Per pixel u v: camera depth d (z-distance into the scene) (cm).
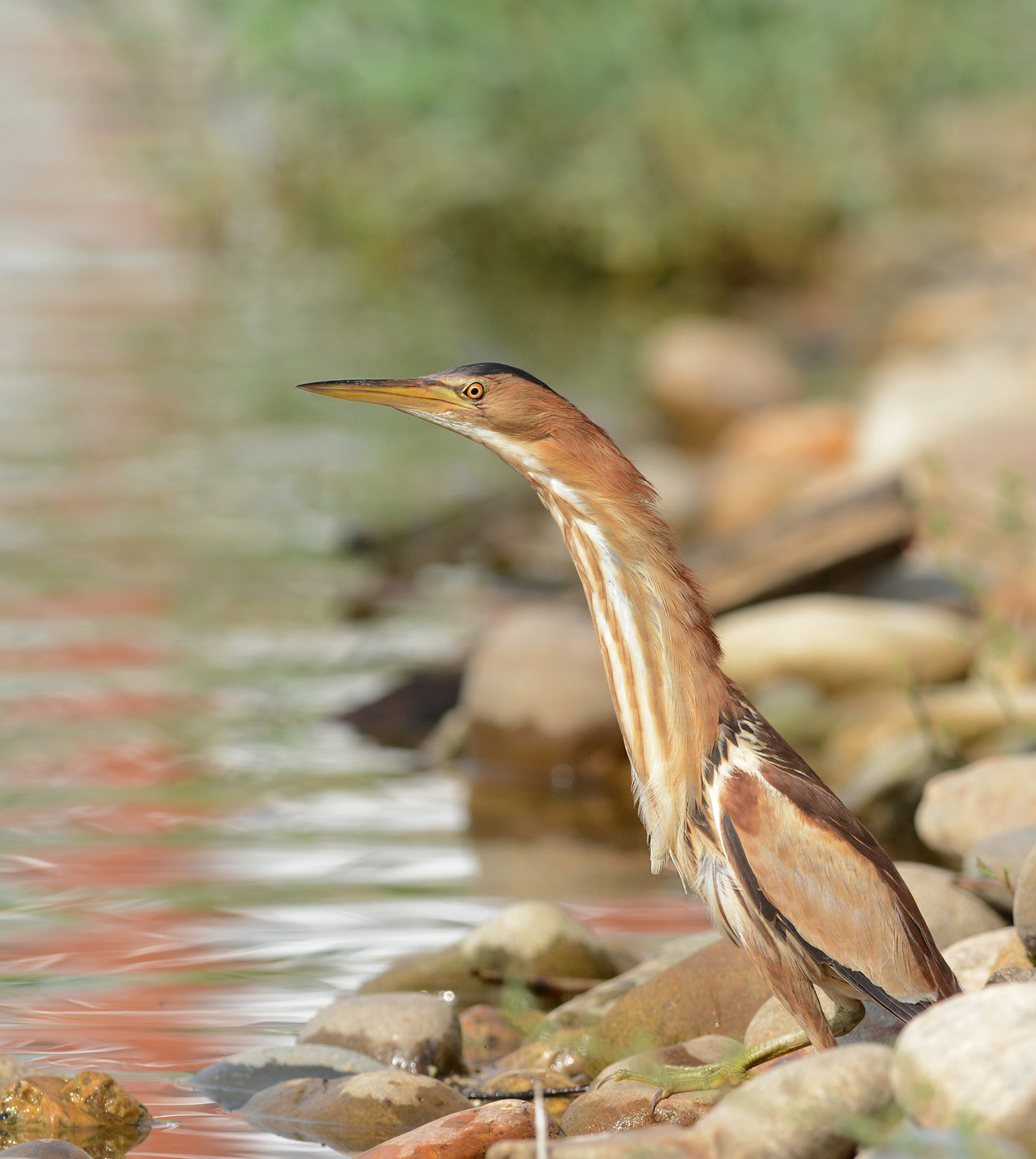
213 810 1050
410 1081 646
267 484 1923
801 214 3156
